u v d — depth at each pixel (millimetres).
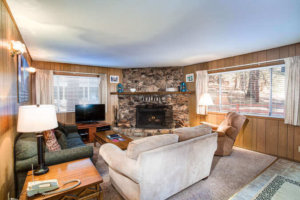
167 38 2746
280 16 2018
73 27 2258
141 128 5203
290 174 2598
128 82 5598
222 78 4426
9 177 1707
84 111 4625
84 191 1469
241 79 4004
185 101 5410
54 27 2248
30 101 3785
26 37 2604
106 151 2012
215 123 4551
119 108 5570
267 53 3453
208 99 4168
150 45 3111
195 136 2146
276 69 3402
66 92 4734
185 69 5418
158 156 1652
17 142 1927
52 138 2246
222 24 2232
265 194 2072
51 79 4391
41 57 3936
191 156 2027
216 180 2408
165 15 1957
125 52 3584
